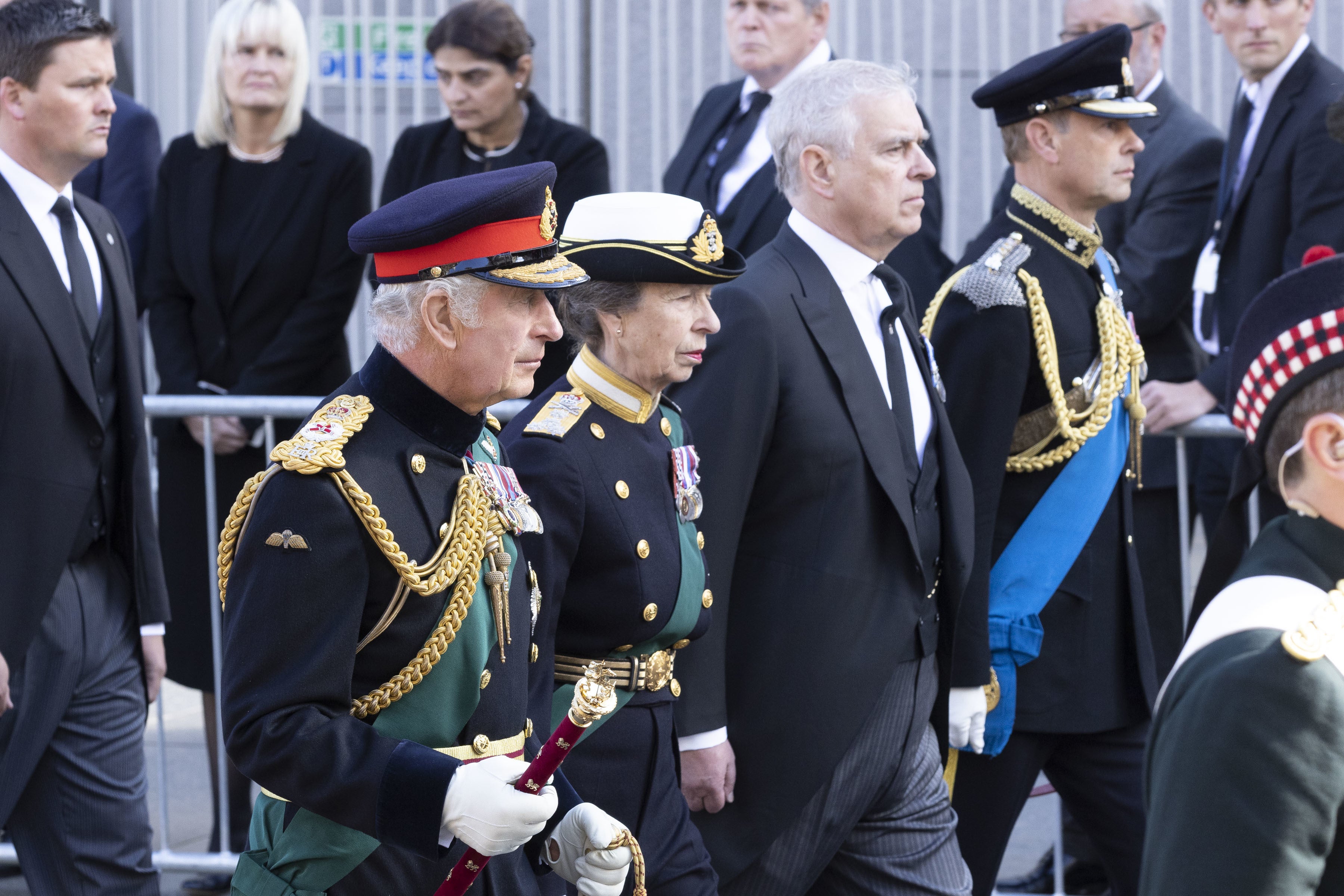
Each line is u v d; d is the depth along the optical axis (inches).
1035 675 553.9
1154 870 255.6
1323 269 270.7
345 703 327.0
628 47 1211.2
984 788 561.6
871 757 491.5
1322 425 269.6
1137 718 565.6
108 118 557.9
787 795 476.7
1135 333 595.2
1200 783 251.3
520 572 367.2
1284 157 743.1
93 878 565.0
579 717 316.2
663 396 469.4
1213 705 253.9
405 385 345.4
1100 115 547.5
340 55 1216.2
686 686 465.7
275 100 791.7
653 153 1214.3
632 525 427.5
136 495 581.9
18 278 539.2
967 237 1188.5
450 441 349.1
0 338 533.0
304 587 322.3
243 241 792.9
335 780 317.1
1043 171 565.6
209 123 804.6
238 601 329.1
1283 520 281.4
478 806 313.3
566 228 443.8
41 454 540.7
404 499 337.4
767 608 482.3
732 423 471.8
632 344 436.1
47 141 549.6
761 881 486.9
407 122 1221.1
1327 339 269.0
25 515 537.6
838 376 483.5
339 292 799.1
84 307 563.8
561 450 422.3
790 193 509.4
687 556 444.8
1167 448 693.9
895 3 1173.1
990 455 537.3
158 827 787.4
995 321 540.7
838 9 1181.7
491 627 349.1
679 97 1211.9
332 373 807.1
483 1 807.7
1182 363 775.7
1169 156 783.1
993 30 1168.2
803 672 477.7
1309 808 245.6
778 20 778.8
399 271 342.0
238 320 794.8
